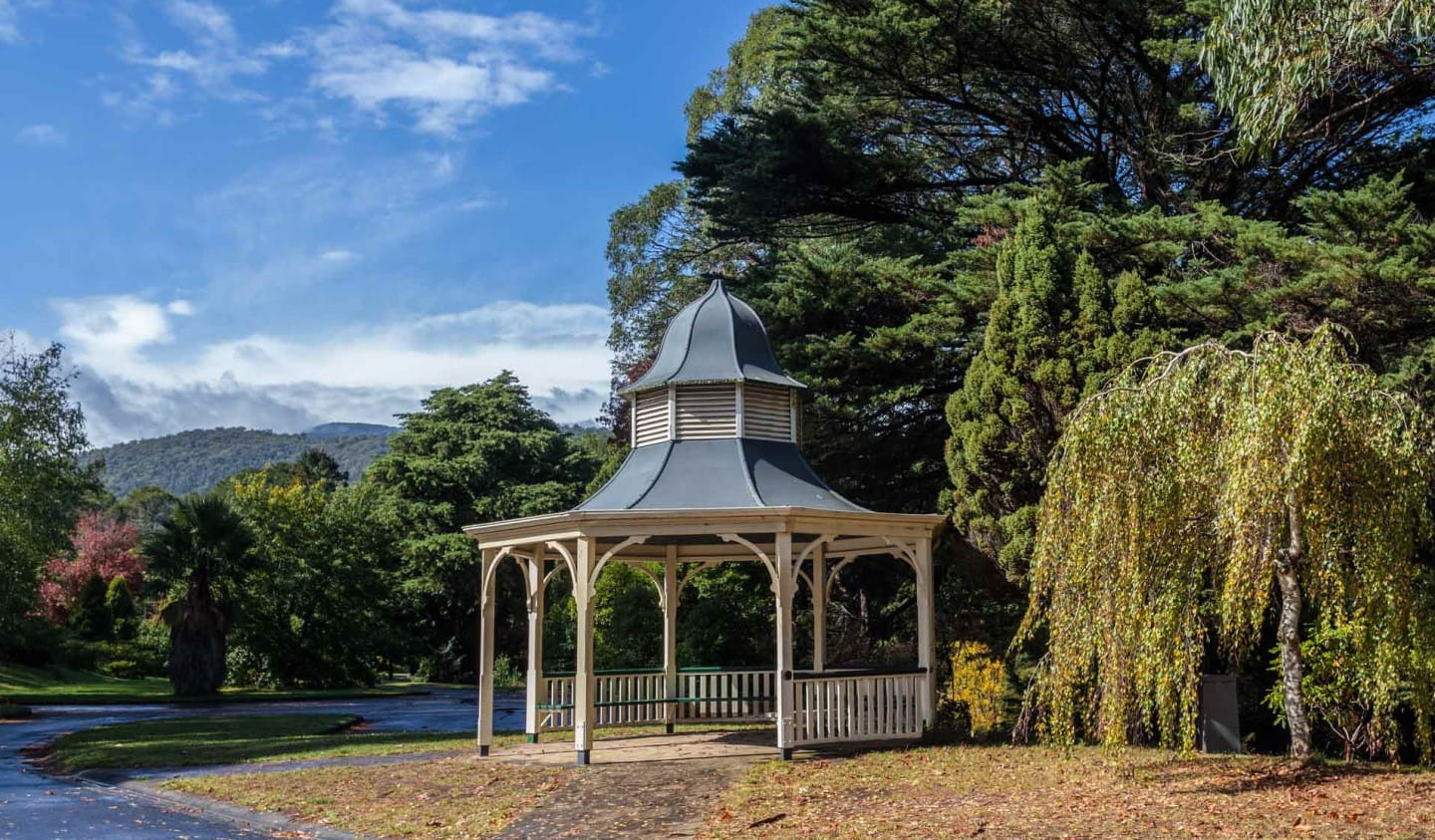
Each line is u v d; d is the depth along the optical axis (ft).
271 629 140.77
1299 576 36.19
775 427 52.16
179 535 117.50
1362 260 52.90
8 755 61.77
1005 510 54.95
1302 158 70.79
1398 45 49.85
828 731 47.80
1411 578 33.04
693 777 41.37
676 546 59.26
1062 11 72.18
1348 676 39.47
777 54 82.02
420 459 177.17
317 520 149.18
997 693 58.03
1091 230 61.00
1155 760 40.68
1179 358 35.68
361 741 59.82
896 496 78.64
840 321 73.26
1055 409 52.85
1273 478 31.45
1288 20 41.52
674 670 58.70
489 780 42.16
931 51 75.36
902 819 32.73
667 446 51.01
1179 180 77.77
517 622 175.73
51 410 104.99
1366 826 28.71
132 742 62.44
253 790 42.39
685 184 130.41
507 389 190.49
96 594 172.45
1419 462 32.60
